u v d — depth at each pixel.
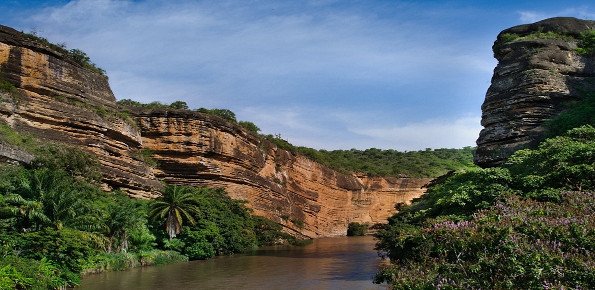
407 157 113.56
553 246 13.88
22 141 34.03
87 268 28.89
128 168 44.44
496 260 13.59
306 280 27.28
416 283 14.34
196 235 40.62
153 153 52.28
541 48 37.16
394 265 19.58
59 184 26.59
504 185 25.03
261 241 54.44
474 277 13.36
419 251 18.09
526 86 35.75
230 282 26.67
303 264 36.03
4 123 34.84
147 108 55.16
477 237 15.45
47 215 24.77
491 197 24.25
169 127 52.75
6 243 22.02
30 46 40.31
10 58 39.12
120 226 32.94
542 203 20.55
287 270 32.19
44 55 41.25
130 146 48.75
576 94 35.56
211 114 60.06
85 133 41.59
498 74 38.25
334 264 35.94
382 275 19.69
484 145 37.09
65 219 25.20
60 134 39.66
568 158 24.64
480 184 25.50
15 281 18.58
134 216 34.53
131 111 52.31
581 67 36.88
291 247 54.12
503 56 39.00
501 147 35.41
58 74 42.09
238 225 48.50
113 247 32.72
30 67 39.91
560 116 33.09
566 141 27.61
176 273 30.47
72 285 23.94
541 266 12.41
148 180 46.72
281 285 25.50
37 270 20.44
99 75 47.78
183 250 39.91
